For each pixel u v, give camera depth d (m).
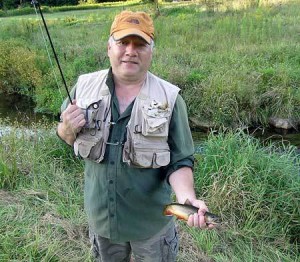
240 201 4.16
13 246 3.42
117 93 2.09
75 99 2.18
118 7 31.22
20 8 25.48
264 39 12.28
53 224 3.73
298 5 17.33
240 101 8.56
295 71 9.31
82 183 4.64
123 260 2.49
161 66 9.88
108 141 2.10
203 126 8.51
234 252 3.69
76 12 28.86
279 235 3.98
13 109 10.57
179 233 3.75
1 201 4.13
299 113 8.42
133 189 2.15
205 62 10.45
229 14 16.50
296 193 4.31
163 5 22.59
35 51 12.66
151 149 2.04
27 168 4.77
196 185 4.54
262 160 4.61
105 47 12.54
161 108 2.03
